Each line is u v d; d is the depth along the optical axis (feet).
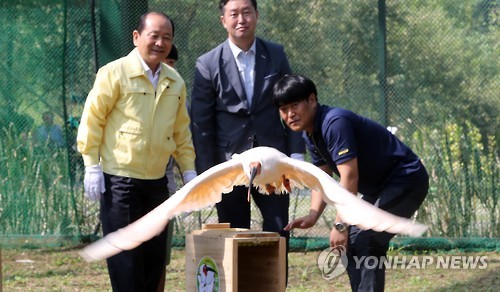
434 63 27.81
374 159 17.24
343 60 28.04
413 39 27.78
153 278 18.83
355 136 16.99
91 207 28.55
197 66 20.72
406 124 27.89
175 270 25.68
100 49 27.86
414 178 17.28
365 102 27.99
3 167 28.35
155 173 18.33
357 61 27.99
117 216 18.02
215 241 15.69
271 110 20.49
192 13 28.17
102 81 17.92
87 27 27.89
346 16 27.96
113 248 13.34
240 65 20.47
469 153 27.58
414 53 27.81
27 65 28.12
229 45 20.54
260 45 20.66
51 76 28.07
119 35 27.78
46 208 28.40
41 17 27.91
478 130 27.63
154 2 28.14
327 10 27.99
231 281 15.20
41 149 28.32
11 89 28.19
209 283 15.87
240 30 20.12
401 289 23.02
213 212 28.86
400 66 27.89
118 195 17.95
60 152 28.27
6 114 28.32
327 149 17.06
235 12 20.15
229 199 20.12
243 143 20.44
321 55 28.12
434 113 27.78
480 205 27.58
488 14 27.53
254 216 28.40
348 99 28.07
